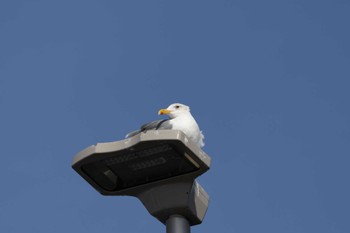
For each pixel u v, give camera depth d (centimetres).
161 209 1044
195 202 1060
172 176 1036
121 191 1066
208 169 1027
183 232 1027
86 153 1000
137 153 999
